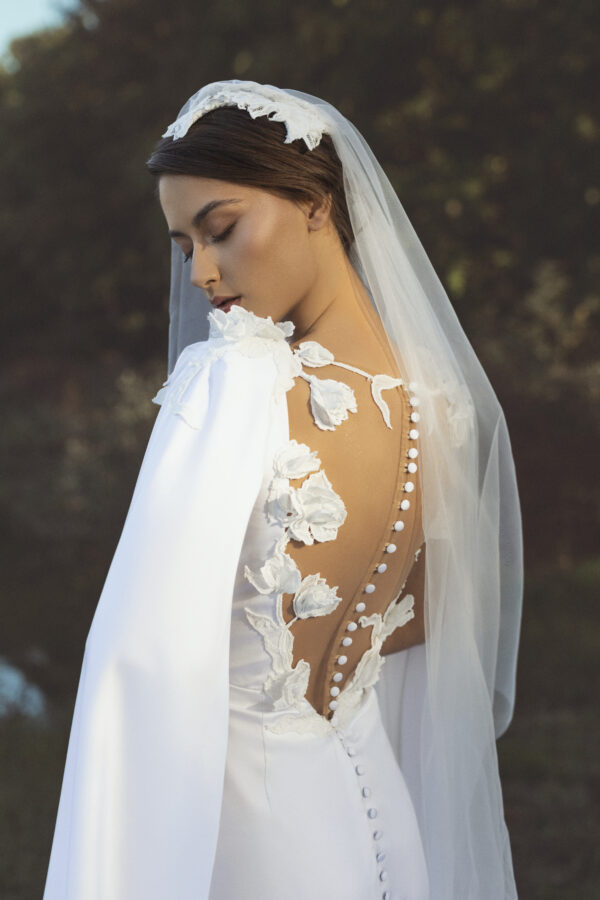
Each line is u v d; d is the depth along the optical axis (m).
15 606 7.48
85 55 12.51
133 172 11.09
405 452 1.20
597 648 5.85
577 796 3.81
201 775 1.02
